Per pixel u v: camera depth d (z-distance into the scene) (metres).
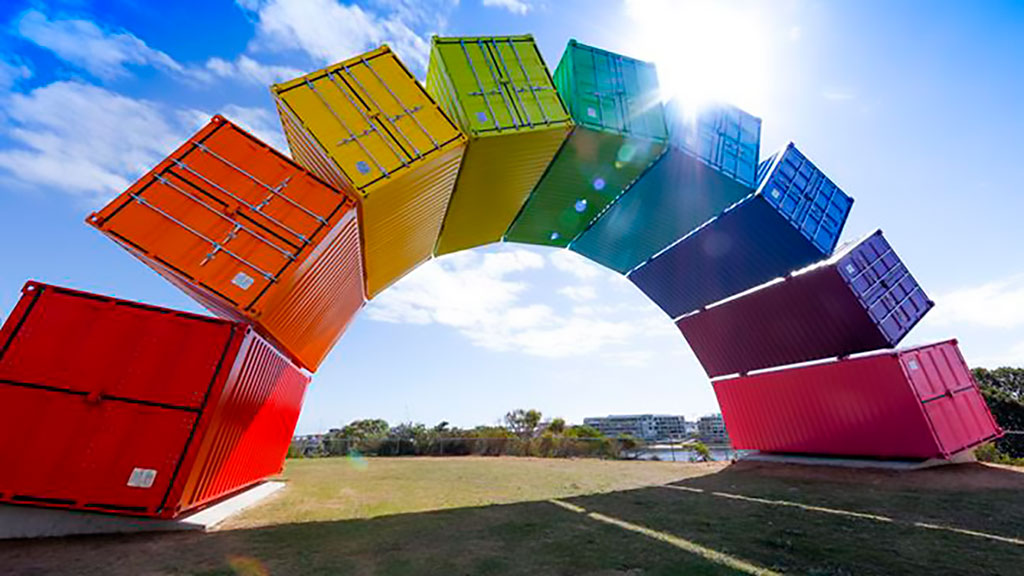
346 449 28.41
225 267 7.76
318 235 8.54
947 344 14.28
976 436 13.02
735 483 12.74
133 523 6.58
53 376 6.22
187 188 8.09
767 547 6.11
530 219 18.25
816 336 15.38
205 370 6.93
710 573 5.03
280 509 9.27
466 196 14.33
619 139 13.27
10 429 5.94
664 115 14.01
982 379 30.03
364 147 9.94
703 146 14.41
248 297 7.62
